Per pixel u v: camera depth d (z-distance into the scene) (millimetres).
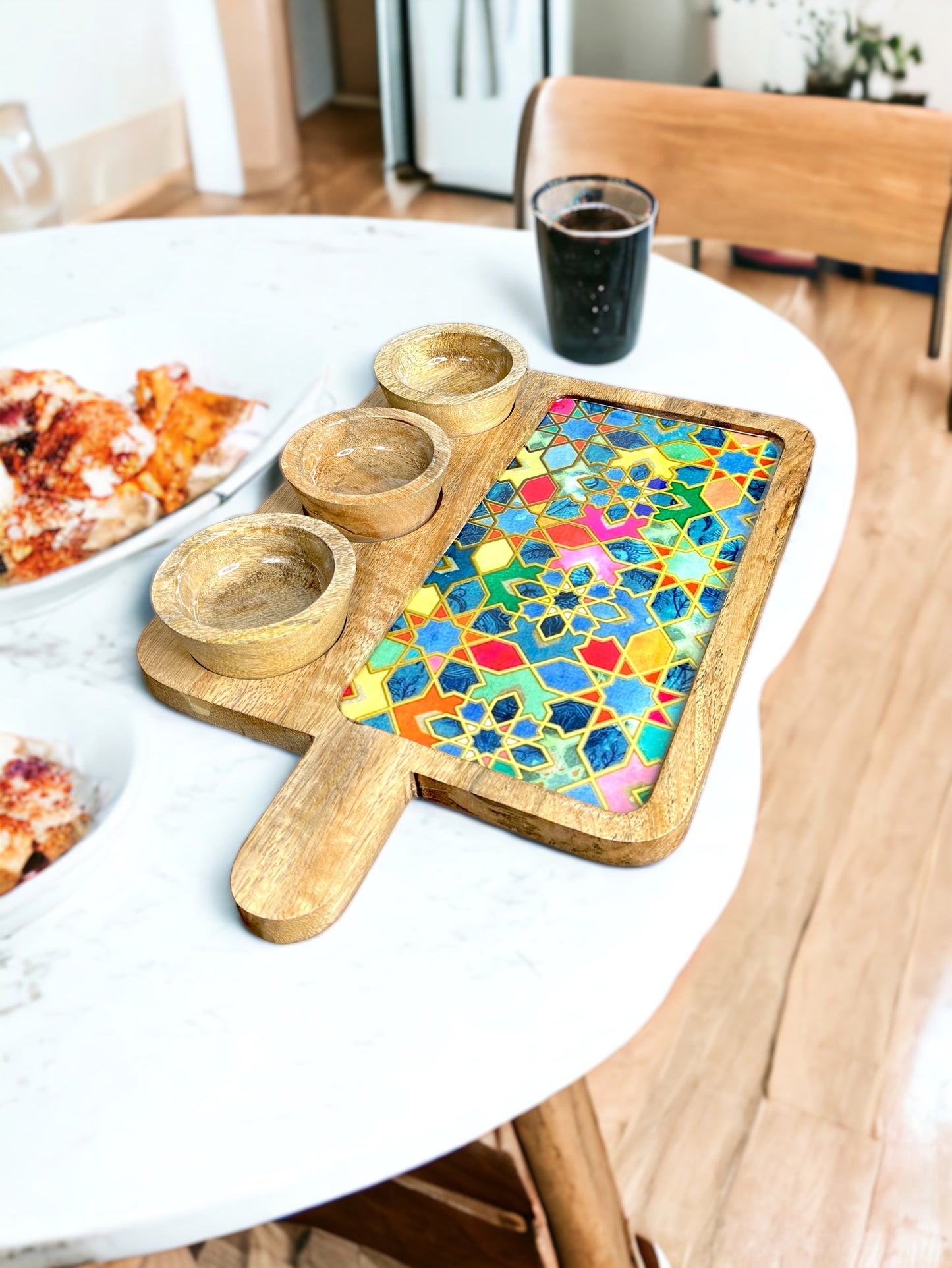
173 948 504
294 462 672
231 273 997
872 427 1830
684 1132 1055
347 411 703
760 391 819
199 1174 432
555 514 685
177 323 846
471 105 2410
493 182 2539
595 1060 463
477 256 997
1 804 570
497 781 533
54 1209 426
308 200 2621
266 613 614
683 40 2002
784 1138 1046
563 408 775
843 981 1149
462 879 522
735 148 1084
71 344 835
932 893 1216
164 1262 986
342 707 581
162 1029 476
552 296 818
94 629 667
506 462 721
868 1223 992
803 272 2180
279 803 535
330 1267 973
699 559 649
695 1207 1008
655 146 1107
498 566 652
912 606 1536
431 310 928
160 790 571
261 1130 442
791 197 1097
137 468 820
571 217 831
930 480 1729
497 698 577
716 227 1145
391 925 506
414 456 705
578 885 518
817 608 1540
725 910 1210
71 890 522
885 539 1635
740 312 909
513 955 492
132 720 581
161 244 1047
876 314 2076
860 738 1372
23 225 2371
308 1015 477
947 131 1019
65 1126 448
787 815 1294
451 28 2295
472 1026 469
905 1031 1110
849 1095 1069
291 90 2600
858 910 1205
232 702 582
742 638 595
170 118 2773
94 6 2449
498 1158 606
